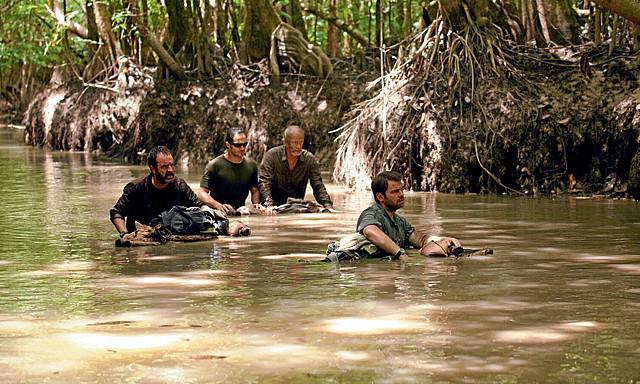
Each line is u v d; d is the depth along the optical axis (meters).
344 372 6.01
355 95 22.89
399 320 7.30
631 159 16.42
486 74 17.98
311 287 8.62
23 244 11.42
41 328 7.16
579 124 17.09
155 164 11.95
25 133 32.97
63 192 17.50
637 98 16.77
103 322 7.34
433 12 19.06
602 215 13.82
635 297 8.09
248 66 24.39
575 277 9.00
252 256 10.44
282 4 26.39
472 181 17.28
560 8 20.00
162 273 9.42
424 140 17.53
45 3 32.53
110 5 28.06
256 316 7.48
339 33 30.52
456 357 6.31
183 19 25.42
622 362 6.18
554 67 18.31
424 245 10.55
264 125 23.12
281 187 14.77
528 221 13.19
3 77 50.78
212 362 6.23
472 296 8.16
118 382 5.85
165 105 24.42
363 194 17.02
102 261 10.19
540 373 5.97
